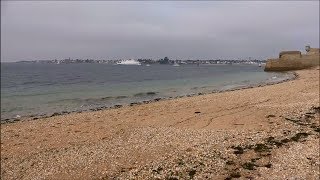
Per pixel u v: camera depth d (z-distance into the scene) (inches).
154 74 4768.7
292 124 876.0
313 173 542.0
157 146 746.8
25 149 786.8
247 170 565.0
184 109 1221.7
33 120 1142.3
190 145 732.0
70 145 804.0
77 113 1273.4
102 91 2213.3
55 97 1894.7
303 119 930.7
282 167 571.5
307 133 776.3
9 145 821.9
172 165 611.2
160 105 1346.0
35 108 1507.1
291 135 765.3
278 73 3971.5
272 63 4527.6
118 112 1220.5
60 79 3651.6
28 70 6855.3
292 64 4352.9
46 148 789.2
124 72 5610.2
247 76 3750.0
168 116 1096.2
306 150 652.1
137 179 559.5
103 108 1421.0
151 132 882.1
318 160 597.3
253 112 1085.8
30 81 3356.3
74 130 952.3
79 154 729.0
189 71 6023.6
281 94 1498.5
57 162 687.7
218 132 836.0
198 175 552.4
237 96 1512.1
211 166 589.9
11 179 612.4
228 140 749.9
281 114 1016.9
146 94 1978.3
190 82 2955.2
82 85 2773.1
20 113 1379.2
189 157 647.8
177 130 887.7
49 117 1197.7
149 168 608.4
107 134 892.0
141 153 706.2
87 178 596.4
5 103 1674.5
